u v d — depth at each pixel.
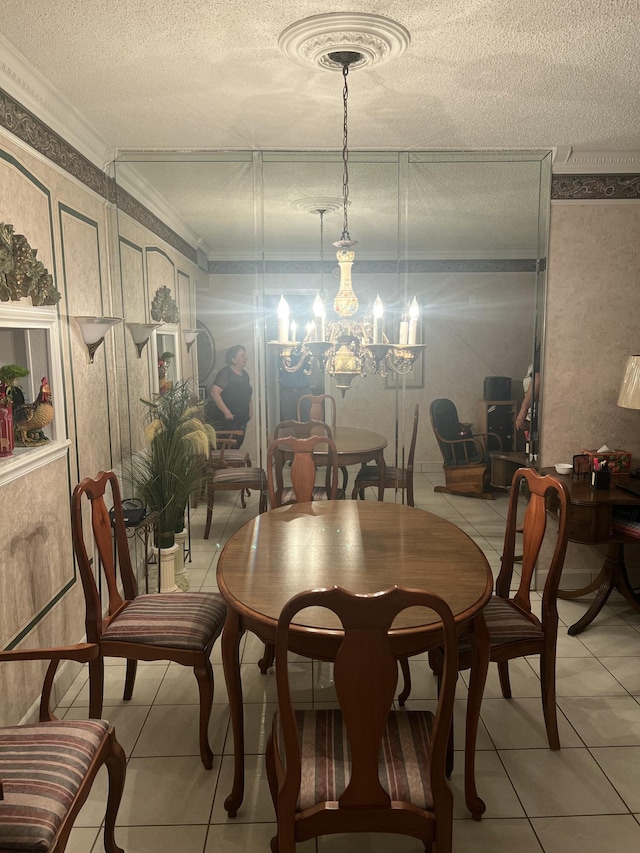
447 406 3.62
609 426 3.62
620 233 3.46
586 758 2.26
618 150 3.31
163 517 3.43
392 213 3.47
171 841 1.89
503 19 1.88
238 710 1.96
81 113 2.75
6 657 1.79
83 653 1.82
